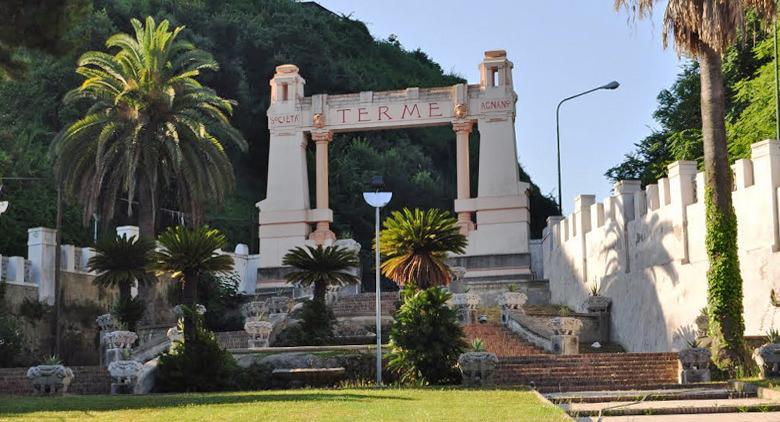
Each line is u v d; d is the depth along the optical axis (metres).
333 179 78.69
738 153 47.94
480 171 52.44
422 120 53.16
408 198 80.38
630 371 26.89
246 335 36.91
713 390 23.25
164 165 45.66
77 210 58.31
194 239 30.58
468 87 52.88
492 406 18.84
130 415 18.22
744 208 29.59
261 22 89.19
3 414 18.92
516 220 51.69
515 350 33.16
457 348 27.06
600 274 41.06
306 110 54.44
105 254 40.50
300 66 84.56
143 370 28.05
